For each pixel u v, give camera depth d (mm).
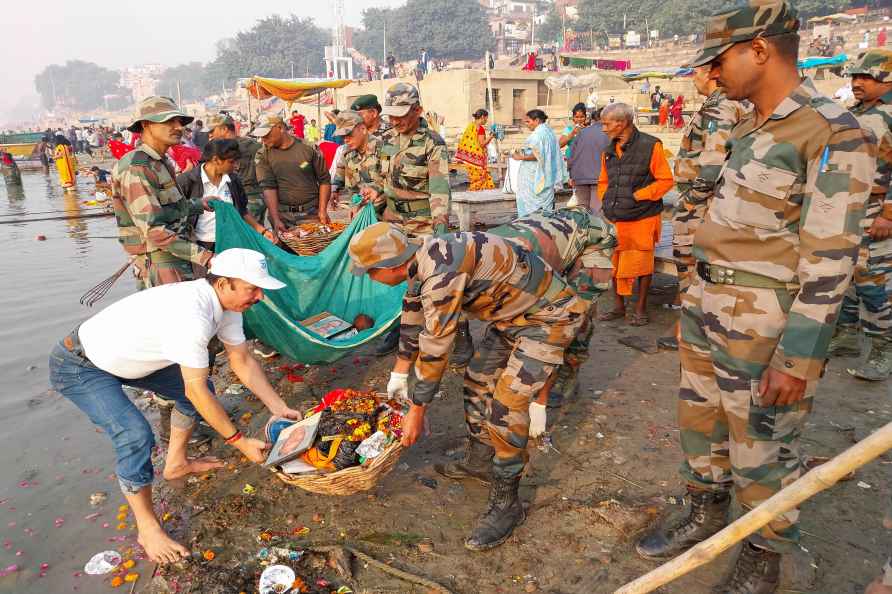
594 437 3998
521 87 32812
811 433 3906
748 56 2176
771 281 2270
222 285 2953
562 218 3510
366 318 5125
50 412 4621
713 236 2395
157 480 3691
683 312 2717
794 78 2193
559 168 8492
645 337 5633
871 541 2947
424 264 2686
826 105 2107
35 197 18562
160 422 4418
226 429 3064
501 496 3137
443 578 2857
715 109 4219
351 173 6176
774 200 2207
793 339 2166
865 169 2041
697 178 4395
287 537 3158
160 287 2988
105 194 17844
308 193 6617
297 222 6652
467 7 113188
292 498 3477
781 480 2426
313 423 3279
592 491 3455
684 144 4684
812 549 2908
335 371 5145
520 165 8477
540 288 2926
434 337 2762
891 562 1729
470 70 31219
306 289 5344
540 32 107812
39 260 9719
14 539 3211
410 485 3578
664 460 3715
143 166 3932
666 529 2998
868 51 4246
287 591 2742
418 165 4809
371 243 2645
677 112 25938
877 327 4516
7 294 7770
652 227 5598
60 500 3541
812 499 3264
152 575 2941
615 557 2957
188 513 3371
